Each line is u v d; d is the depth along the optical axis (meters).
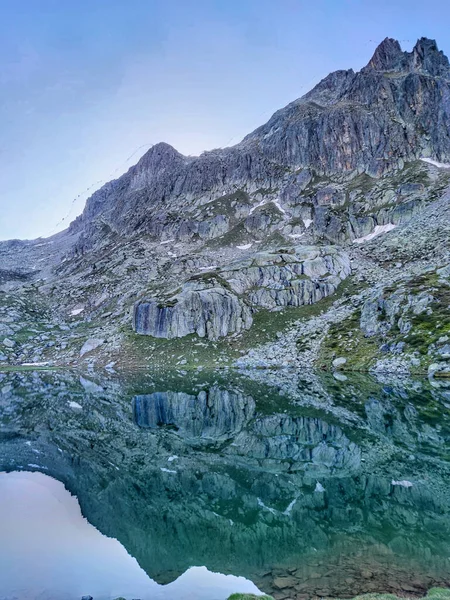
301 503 24.53
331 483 27.66
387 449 34.81
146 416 54.31
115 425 48.69
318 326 119.88
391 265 143.88
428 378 72.94
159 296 155.38
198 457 34.94
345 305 127.56
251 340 125.69
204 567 17.48
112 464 33.22
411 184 190.38
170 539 20.28
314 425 44.38
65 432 44.91
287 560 18.03
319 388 69.19
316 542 19.64
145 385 85.56
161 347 133.75
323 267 150.38
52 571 17.23
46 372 118.38
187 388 79.00
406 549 18.66
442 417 45.28
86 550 18.95
